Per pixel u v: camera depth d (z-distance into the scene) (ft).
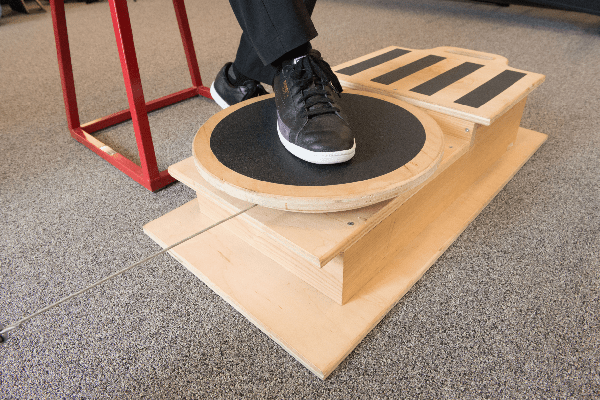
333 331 2.13
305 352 2.03
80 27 9.12
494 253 2.71
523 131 4.09
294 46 2.30
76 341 2.21
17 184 3.61
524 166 3.65
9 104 5.36
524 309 2.31
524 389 1.90
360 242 2.13
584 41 6.84
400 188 1.98
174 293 2.49
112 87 5.82
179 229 2.89
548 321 2.23
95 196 3.43
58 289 2.53
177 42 7.81
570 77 5.47
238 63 3.11
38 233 3.01
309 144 2.10
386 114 2.68
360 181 2.02
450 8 9.43
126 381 2.01
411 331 2.21
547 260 2.63
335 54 6.71
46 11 10.80
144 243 2.89
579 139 4.04
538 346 2.10
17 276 2.63
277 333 2.13
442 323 2.25
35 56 7.33
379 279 2.46
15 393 1.96
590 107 4.66
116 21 2.81
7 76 6.40
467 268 2.60
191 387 1.97
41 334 2.25
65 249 2.85
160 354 2.13
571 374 1.96
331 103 2.26
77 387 1.98
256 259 2.61
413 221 2.64
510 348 2.10
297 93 2.27
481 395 1.89
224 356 2.11
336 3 10.32
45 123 4.80
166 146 4.15
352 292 2.33
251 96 3.25
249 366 2.06
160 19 9.55
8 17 10.30
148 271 2.65
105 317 2.34
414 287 2.48
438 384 1.94
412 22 8.43
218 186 2.08
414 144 2.33
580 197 3.21
